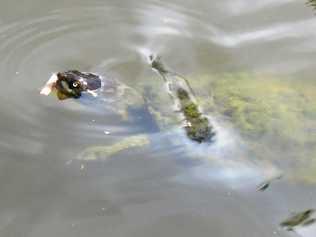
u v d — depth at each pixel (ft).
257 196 3.24
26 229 3.10
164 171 3.30
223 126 3.40
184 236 3.10
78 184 3.22
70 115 3.47
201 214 3.16
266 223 3.16
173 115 3.48
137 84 3.64
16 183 3.21
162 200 3.20
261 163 3.31
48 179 3.23
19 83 3.60
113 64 3.74
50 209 3.15
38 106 3.50
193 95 3.53
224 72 3.67
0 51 3.75
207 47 3.84
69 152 3.33
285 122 3.34
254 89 3.49
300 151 3.29
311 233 3.14
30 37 3.84
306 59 3.77
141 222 3.13
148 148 3.38
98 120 3.47
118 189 3.22
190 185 3.26
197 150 3.37
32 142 3.35
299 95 3.44
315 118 3.34
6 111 3.46
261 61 3.76
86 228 3.10
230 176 3.30
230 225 3.14
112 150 3.34
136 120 3.50
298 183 3.27
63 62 3.73
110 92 3.55
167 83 3.61
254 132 3.35
